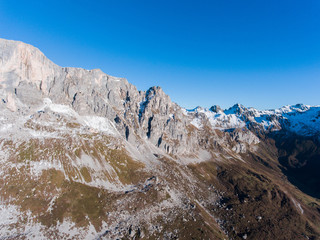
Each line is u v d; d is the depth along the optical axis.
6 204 103.19
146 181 160.62
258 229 141.25
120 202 128.12
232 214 153.12
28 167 127.94
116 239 101.06
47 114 183.88
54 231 97.44
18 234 90.25
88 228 104.94
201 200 164.75
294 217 168.25
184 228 117.94
